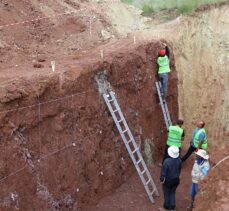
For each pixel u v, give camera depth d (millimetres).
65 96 9891
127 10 17875
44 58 11648
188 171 13781
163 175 10711
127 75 12359
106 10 16938
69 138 10016
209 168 10000
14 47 11906
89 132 10695
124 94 12305
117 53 12352
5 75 9609
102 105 11234
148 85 13500
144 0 19141
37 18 13953
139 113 13047
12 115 8562
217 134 15547
